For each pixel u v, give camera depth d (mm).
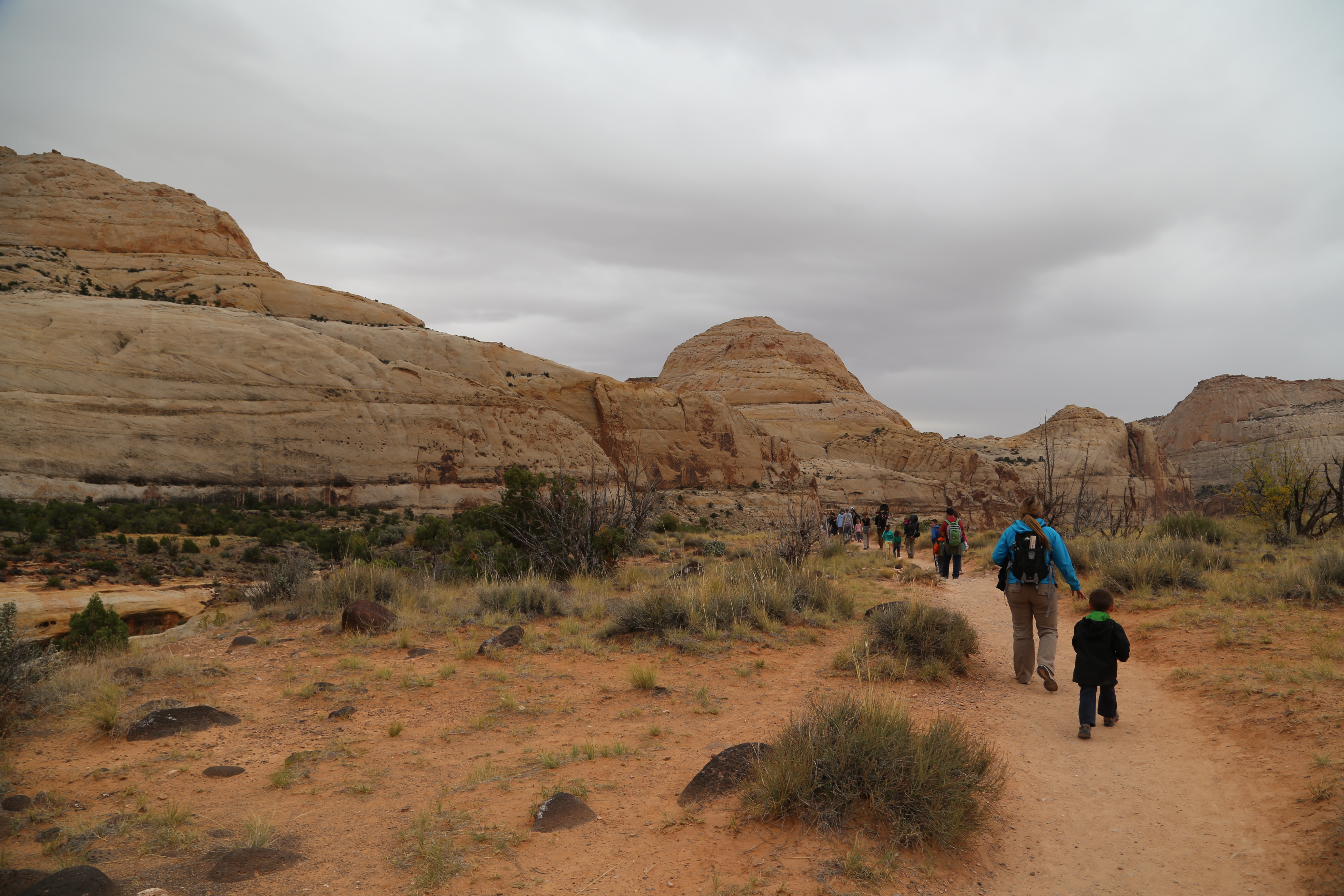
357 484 61281
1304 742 4875
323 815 4211
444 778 4848
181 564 27203
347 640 9195
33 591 19453
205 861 3568
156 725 5750
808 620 10203
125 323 56312
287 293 88062
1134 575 11477
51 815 4188
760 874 3436
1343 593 9016
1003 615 11430
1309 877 3416
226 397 57344
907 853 3686
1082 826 4191
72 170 94688
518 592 11484
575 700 6723
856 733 4258
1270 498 20734
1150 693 6672
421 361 77875
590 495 19359
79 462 47969
